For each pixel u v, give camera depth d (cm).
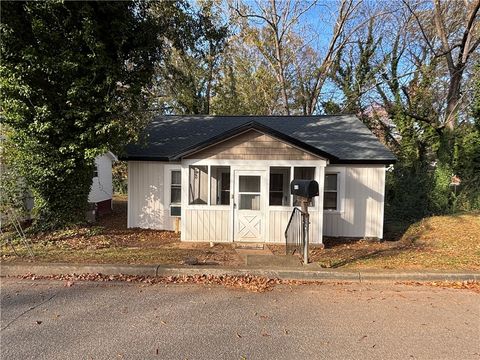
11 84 913
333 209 1256
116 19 989
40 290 588
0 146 1009
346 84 2439
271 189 1104
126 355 377
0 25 859
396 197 1731
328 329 455
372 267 738
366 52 2331
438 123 1867
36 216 1037
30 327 444
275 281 665
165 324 461
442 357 388
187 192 1089
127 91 1066
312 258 843
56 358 368
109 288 605
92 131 1012
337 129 1461
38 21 884
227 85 2741
